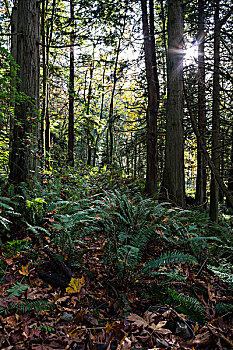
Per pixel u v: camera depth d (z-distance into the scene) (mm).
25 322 2385
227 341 2441
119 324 2479
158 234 4172
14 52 7516
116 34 10719
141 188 8875
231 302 3182
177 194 6840
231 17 9000
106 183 7637
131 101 14547
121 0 9211
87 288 3107
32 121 5543
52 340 2248
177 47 6969
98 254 3838
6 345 2100
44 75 10719
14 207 4406
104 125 16422
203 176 11094
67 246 3686
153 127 9062
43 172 6613
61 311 2670
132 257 3445
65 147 17266
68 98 13047
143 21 9258
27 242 3789
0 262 3279
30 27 5531
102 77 19047
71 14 12672
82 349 2221
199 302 3105
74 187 6730
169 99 7074
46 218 4387
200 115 9555
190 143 10789
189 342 2447
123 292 3131
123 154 10578
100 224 4531
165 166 7059
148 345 2354
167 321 2695
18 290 2656
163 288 3227
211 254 4301
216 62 7395
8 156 6043
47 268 3373
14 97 5090
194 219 5648
